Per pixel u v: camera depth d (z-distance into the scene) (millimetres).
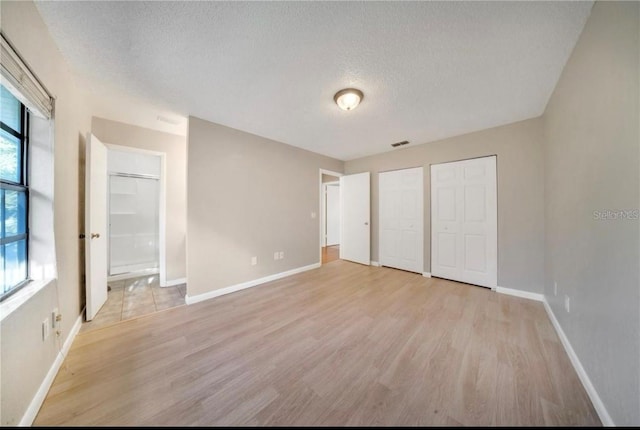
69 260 1763
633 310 945
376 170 4277
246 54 1627
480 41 1498
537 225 2609
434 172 3482
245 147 3090
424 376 1406
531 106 2385
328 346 1725
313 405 1202
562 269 1849
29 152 1387
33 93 1238
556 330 1929
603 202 1199
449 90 2082
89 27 1373
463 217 3193
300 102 2311
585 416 1137
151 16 1306
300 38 1480
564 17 1317
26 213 1365
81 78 1879
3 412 940
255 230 3199
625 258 1006
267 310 2361
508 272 2809
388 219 4102
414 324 2055
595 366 1226
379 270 3938
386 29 1408
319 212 4227
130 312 2316
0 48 982
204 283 2670
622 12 1025
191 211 2584
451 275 3320
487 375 1410
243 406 1195
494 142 2924
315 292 2885
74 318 1874
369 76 1881
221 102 2305
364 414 1146
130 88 2043
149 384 1340
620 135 1051
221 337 1853
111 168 3516
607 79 1150
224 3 1235
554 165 2088
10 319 998
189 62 1707
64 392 1275
